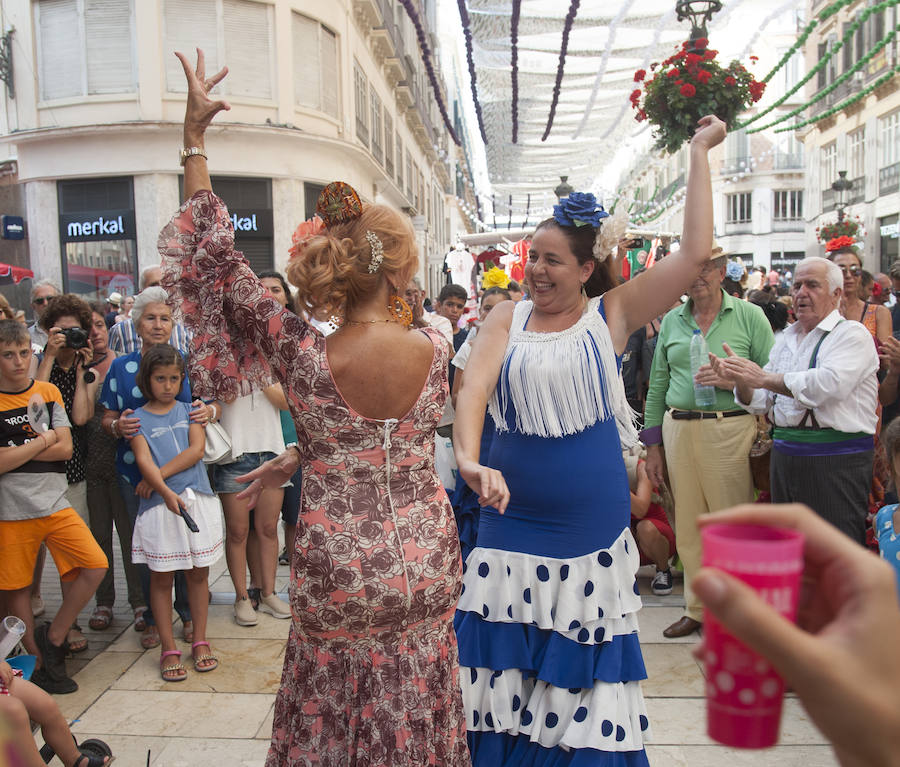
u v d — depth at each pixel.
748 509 0.76
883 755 0.61
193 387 1.95
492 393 2.42
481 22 6.18
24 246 16.23
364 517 1.84
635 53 7.24
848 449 3.47
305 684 1.87
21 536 3.38
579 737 2.23
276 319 1.88
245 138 15.21
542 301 2.37
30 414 3.36
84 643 3.96
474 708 2.38
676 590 4.68
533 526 2.37
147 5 14.55
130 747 3.01
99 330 4.65
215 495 4.09
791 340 3.65
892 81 21.58
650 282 2.37
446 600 1.93
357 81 18.45
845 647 0.63
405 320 1.98
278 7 15.27
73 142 15.20
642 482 4.60
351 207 1.89
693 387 3.87
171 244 1.94
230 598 4.65
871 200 24.05
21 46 15.29
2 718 1.52
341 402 1.83
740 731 0.71
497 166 14.41
